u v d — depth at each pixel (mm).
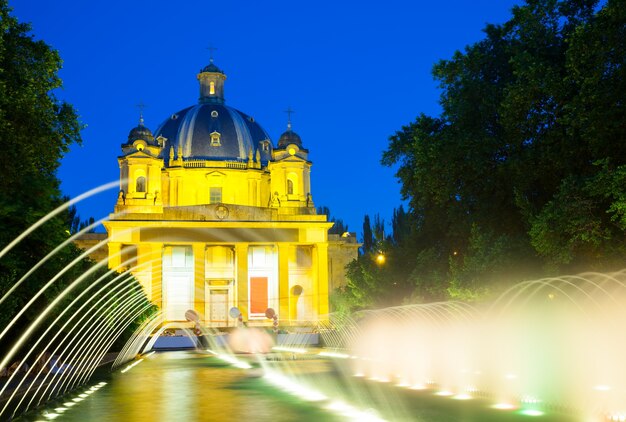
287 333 80750
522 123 31594
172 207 95625
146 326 58906
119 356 42688
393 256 53562
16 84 25000
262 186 111812
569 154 29312
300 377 29891
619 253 26766
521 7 33750
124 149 100438
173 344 74688
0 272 23750
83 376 30297
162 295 95062
